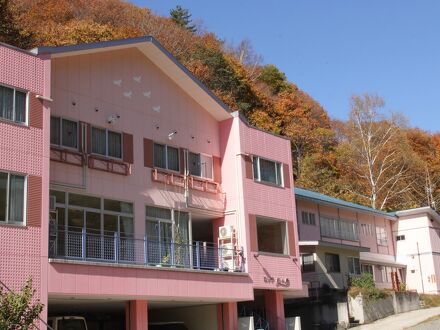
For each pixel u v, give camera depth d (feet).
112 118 78.95
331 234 134.62
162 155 85.61
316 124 239.71
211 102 92.48
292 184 100.27
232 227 88.89
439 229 166.40
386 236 158.81
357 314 109.91
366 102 219.82
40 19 179.11
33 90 64.95
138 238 77.46
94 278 64.90
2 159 60.34
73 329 72.02
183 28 246.88
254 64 272.10
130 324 71.92
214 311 87.10
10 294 47.85
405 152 216.74
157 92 87.30
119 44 79.92
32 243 60.54
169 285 73.26
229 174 92.58
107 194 75.92
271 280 89.51
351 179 217.15
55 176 70.23
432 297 140.46
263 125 205.26
